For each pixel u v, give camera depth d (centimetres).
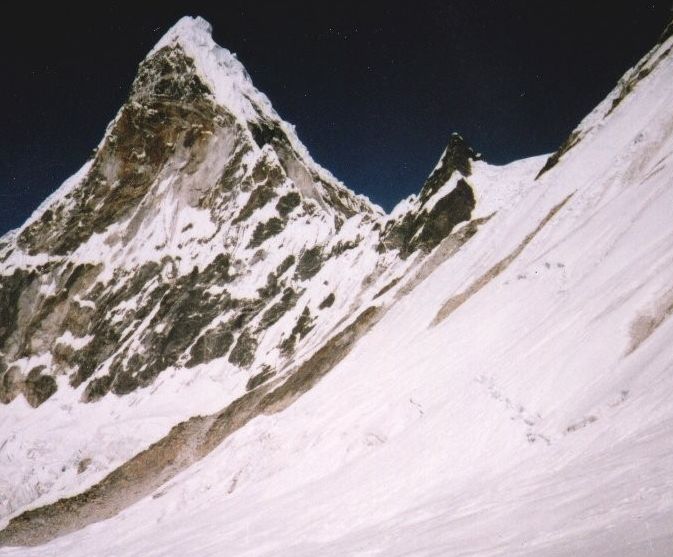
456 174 7450
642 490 732
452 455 1809
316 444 2988
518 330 2642
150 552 2577
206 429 5081
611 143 4538
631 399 1351
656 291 1805
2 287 11650
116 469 4916
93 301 10462
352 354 4650
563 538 675
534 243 3912
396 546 1091
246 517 2461
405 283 5850
